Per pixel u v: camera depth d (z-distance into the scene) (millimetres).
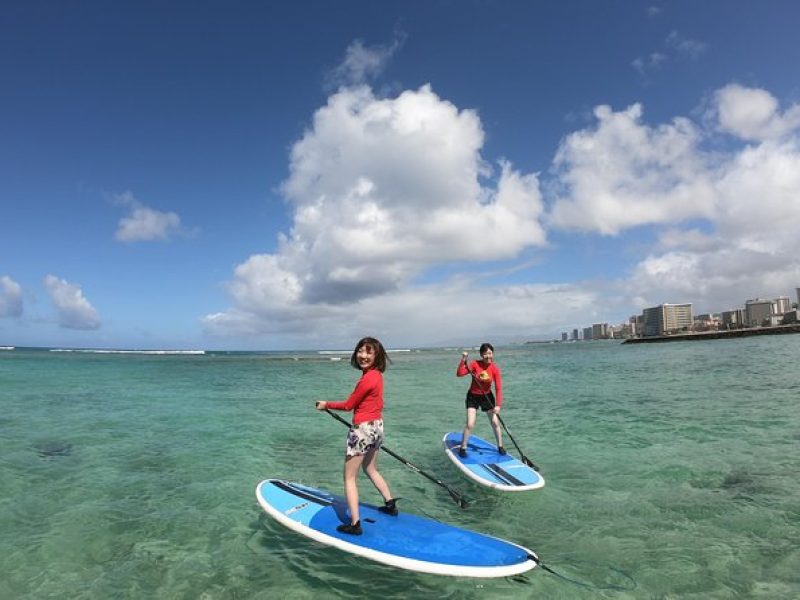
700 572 4754
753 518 6004
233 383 26422
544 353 74875
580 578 4699
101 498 7082
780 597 4297
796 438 10000
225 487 7621
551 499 6902
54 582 4707
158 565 5047
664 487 7262
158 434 11734
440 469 8500
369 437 5312
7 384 23250
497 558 4762
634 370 30047
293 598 4410
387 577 4766
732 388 18359
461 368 8914
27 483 7746
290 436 11609
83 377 28219
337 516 5738
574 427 11969
